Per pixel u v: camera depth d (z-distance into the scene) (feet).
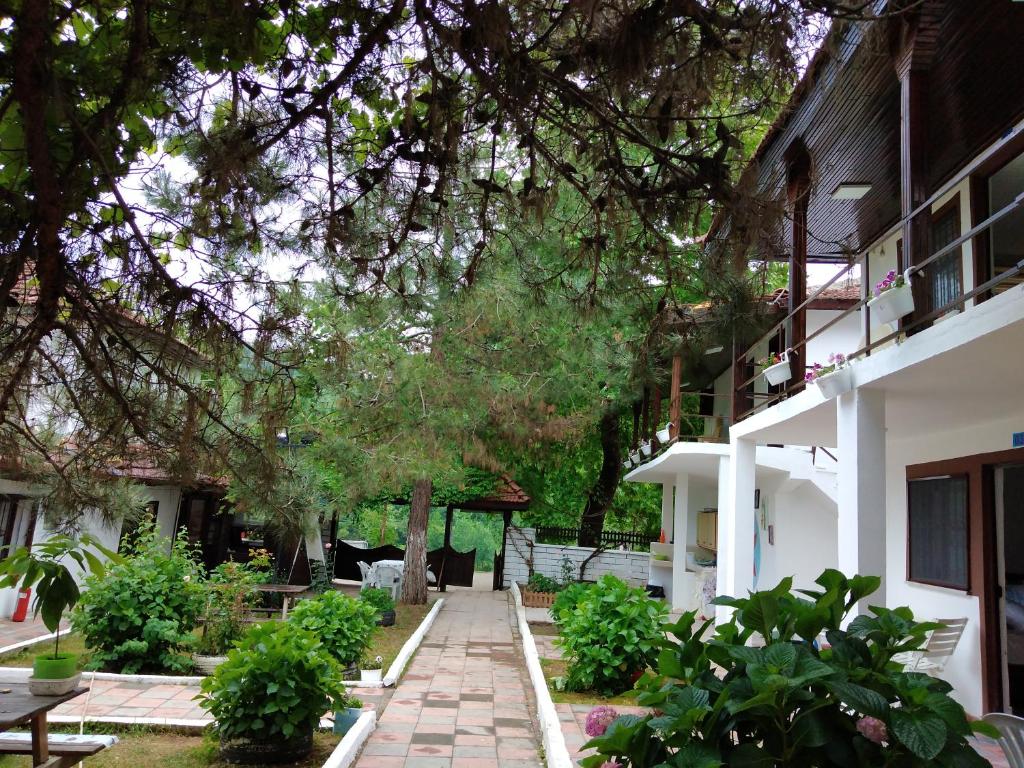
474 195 14.46
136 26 10.61
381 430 40.96
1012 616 27.53
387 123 14.29
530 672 33.35
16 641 35.29
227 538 62.85
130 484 15.14
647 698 9.07
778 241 13.00
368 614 32.73
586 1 10.50
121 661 30.58
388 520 149.48
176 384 13.58
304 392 20.21
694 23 11.39
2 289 10.69
